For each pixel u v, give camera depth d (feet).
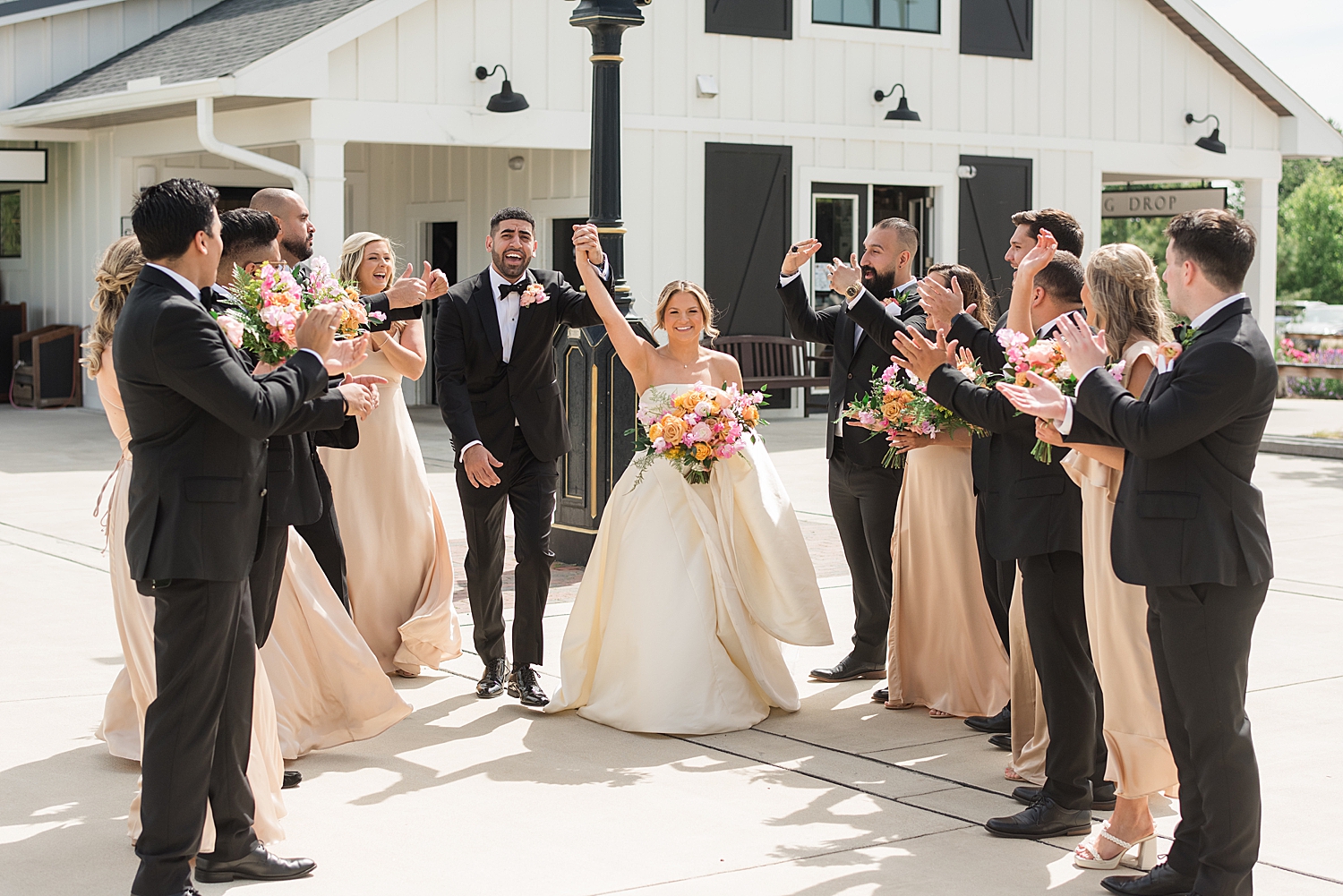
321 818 14.60
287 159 59.62
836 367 20.17
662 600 17.94
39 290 63.82
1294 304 102.83
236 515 12.03
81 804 14.85
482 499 19.20
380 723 17.24
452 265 59.57
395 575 20.31
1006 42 59.36
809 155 55.98
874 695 19.26
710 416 17.74
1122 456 12.67
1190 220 11.80
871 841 13.94
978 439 14.88
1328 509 36.14
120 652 21.08
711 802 15.12
